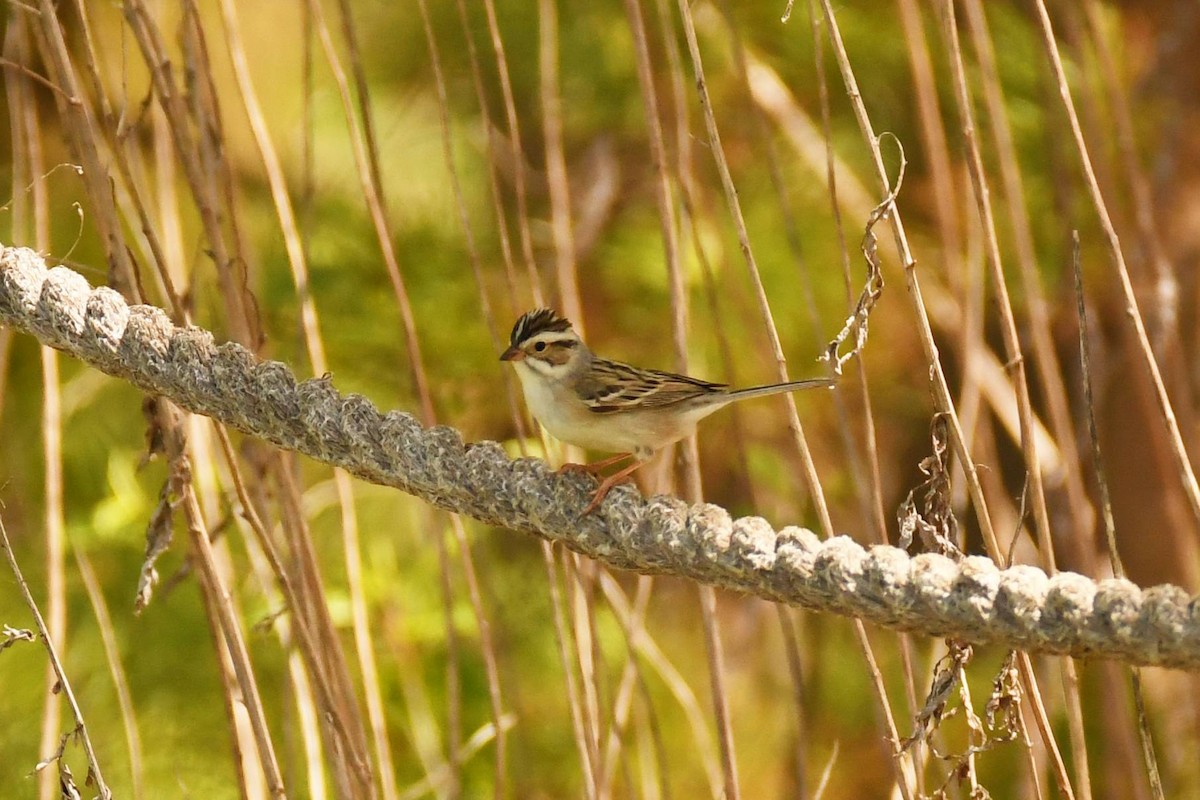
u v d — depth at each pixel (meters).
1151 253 10.38
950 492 6.73
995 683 6.78
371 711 8.65
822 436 14.76
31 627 11.88
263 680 12.20
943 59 13.72
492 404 13.70
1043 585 5.16
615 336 14.27
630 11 8.06
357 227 13.69
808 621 14.84
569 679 8.30
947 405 6.64
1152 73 15.45
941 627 5.31
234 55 8.84
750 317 11.17
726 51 13.77
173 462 8.00
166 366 6.92
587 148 15.21
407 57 14.37
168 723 12.23
